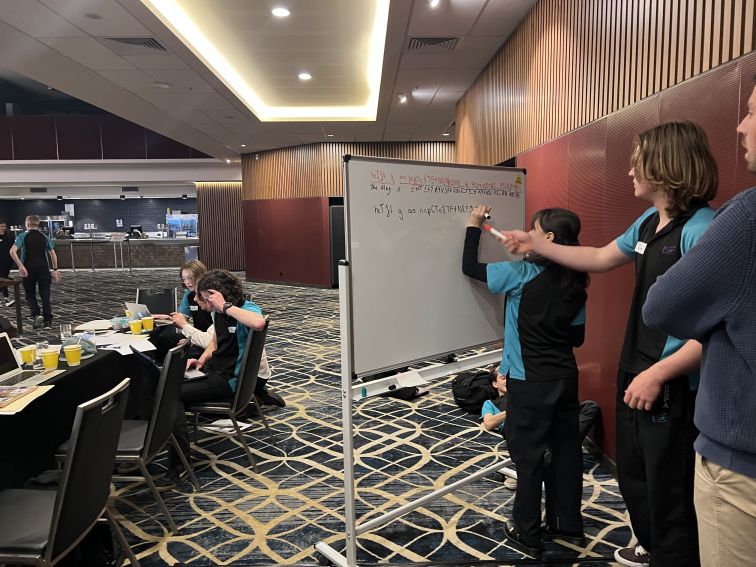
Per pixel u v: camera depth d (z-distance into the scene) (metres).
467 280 2.75
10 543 1.83
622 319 3.15
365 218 2.34
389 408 4.55
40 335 7.46
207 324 4.53
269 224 13.80
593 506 2.90
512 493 3.08
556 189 4.09
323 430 4.09
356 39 6.33
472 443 3.81
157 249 19.95
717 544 1.19
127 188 19.80
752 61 2.10
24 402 2.41
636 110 2.94
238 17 5.64
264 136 11.55
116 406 2.00
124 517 2.87
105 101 8.28
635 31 3.00
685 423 1.78
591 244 3.51
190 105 8.52
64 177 16.66
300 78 7.99
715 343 1.17
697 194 1.72
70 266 19.56
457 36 5.57
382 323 2.44
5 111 18.11
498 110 6.05
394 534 2.67
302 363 6.03
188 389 3.34
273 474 3.36
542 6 4.53
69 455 1.76
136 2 4.69
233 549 2.56
